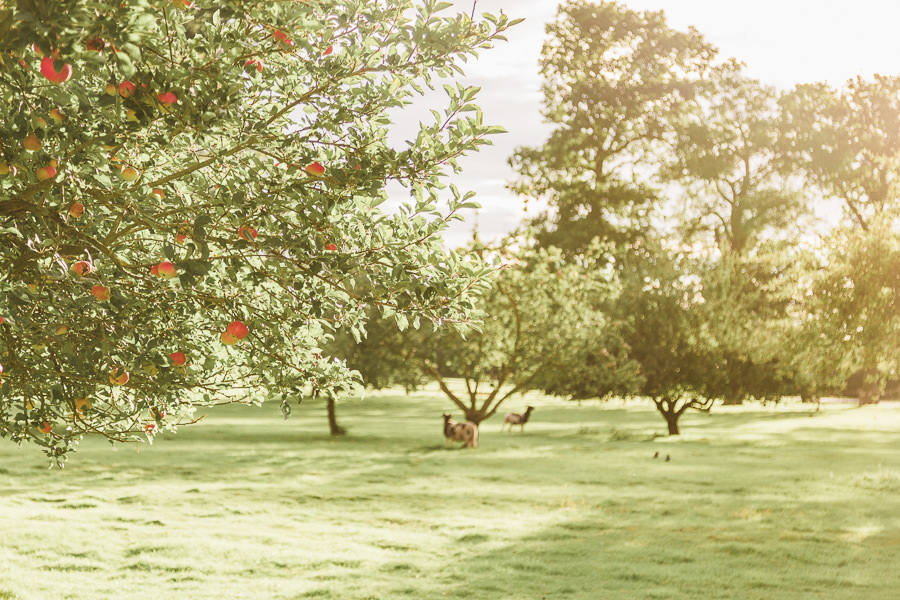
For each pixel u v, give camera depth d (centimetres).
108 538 1457
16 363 508
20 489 1933
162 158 533
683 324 3816
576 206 5256
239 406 5603
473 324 554
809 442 3669
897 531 1656
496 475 2414
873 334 2195
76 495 1880
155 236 566
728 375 3784
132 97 431
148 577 1225
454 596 1159
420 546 1475
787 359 2705
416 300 531
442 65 529
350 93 547
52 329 478
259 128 497
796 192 4941
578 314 3288
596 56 5203
